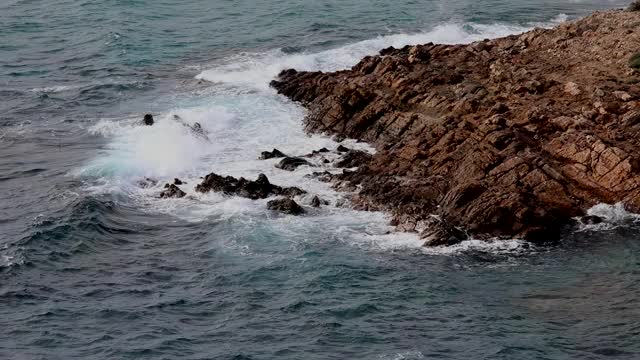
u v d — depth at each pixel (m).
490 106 64.50
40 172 63.91
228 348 42.66
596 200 55.50
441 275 49.56
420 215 54.97
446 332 43.78
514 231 53.41
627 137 58.44
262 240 53.62
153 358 41.84
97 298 47.41
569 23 79.31
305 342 43.12
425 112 66.38
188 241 54.00
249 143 68.31
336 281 48.88
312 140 68.56
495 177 56.72
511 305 46.38
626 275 49.03
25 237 53.25
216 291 48.22
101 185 61.03
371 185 58.75
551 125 60.78
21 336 43.59
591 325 44.19
